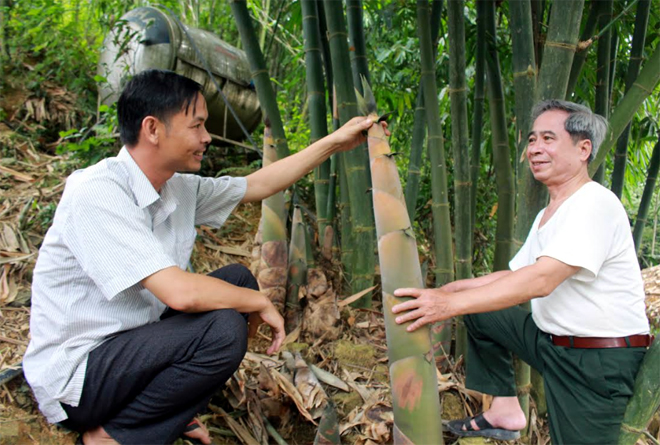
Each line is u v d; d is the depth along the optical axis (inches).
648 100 149.2
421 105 119.6
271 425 78.5
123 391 60.0
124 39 144.0
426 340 60.6
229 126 164.7
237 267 75.8
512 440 80.9
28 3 160.2
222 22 204.7
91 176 59.1
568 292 63.7
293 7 134.7
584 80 132.8
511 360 77.7
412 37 146.6
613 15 115.0
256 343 96.6
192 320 60.8
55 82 162.1
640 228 150.4
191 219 71.8
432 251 145.0
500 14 128.8
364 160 104.1
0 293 94.3
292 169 78.3
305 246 104.4
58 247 59.7
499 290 59.1
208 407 77.2
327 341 97.6
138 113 58.7
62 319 59.8
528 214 74.9
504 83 143.2
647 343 63.6
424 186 151.2
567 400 65.8
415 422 60.1
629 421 61.7
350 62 100.3
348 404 82.4
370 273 108.2
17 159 139.7
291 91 215.2
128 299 61.2
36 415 68.2
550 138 64.9
